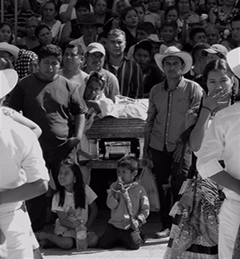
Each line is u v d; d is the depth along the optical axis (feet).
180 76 23.98
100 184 27.63
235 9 39.73
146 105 26.99
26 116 24.36
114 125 26.30
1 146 12.46
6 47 29.04
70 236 22.85
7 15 41.45
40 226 23.98
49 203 27.68
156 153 24.32
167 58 23.82
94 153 26.55
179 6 40.16
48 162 24.18
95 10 38.99
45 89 24.29
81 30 34.91
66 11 39.14
